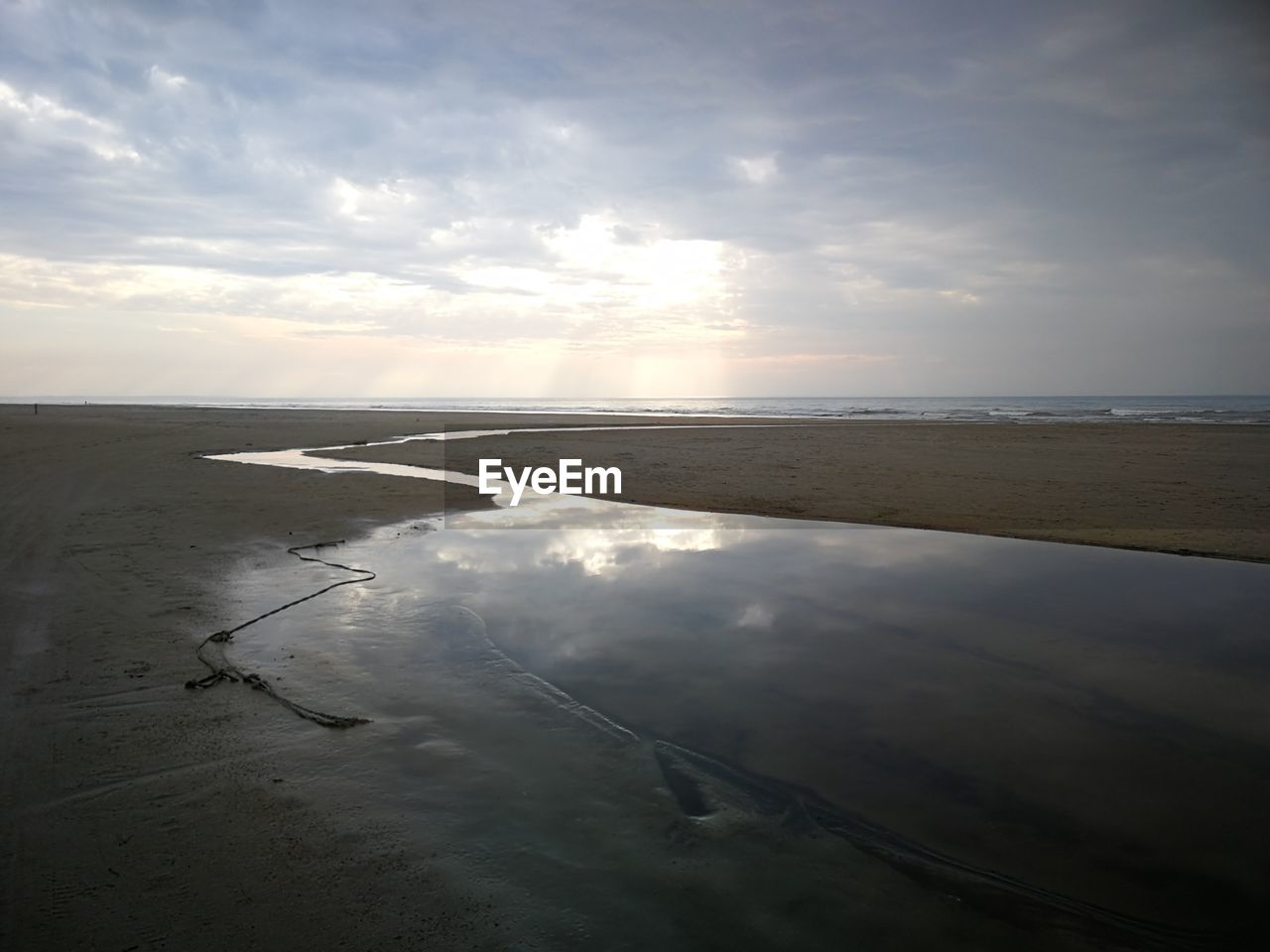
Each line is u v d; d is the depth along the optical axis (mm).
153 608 5945
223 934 2393
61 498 11219
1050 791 3551
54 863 2740
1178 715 4418
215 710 4148
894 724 4273
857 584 7387
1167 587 7281
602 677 4914
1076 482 14625
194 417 41969
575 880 2770
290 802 3236
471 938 2422
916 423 37469
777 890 2758
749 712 4402
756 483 14867
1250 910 2697
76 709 4082
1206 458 18734
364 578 7277
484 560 8234
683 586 7250
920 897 2736
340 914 2512
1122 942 2518
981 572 7855
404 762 3664
